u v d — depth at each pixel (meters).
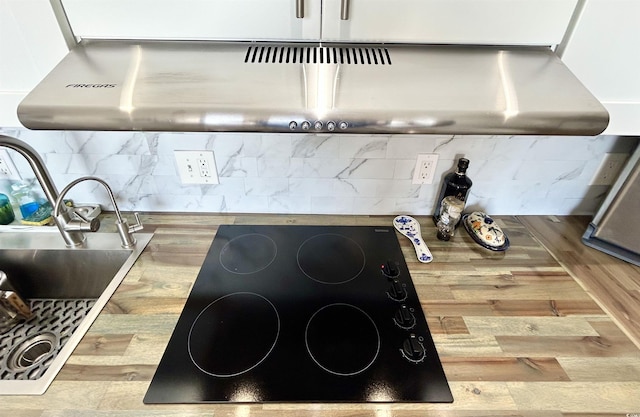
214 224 1.07
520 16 0.61
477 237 0.99
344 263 0.94
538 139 0.98
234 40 0.64
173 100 0.52
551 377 0.66
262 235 1.03
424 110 0.52
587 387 0.65
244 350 0.70
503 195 1.09
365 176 1.04
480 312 0.79
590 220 1.10
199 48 0.63
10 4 0.59
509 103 0.54
